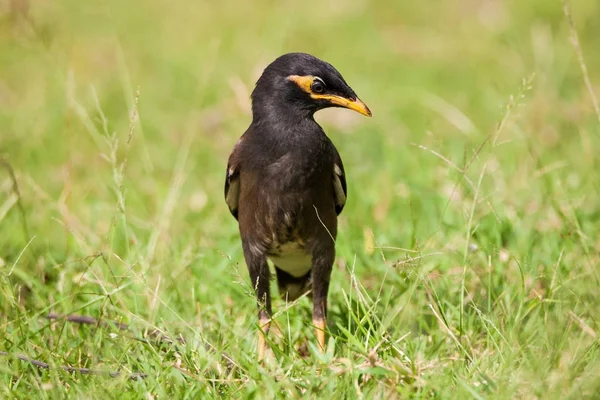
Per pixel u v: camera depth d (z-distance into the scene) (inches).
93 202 543.5
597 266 387.2
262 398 315.6
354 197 520.1
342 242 452.8
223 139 641.0
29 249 452.1
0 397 324.2
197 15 933.2
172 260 436.5
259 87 390.6
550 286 367.6
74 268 434.0
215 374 339.6
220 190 564.7
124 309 385.7
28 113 671.8
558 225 436.8
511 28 824.9
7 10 564.4
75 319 378.9
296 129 382.6
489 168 515.5
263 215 388.2
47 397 321.4
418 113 684.1
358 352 343.0
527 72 712.4
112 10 943.7
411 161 572.7
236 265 375.9
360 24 892.0
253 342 376.2
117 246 460.4
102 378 331.0
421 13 930.1
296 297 421.4
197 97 714.2
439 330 365.7
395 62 814.5
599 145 556.1
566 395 301.7
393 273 405.1
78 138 631.2
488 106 667.4
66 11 906.1
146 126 679.1
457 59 810.2
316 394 315.0
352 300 404.8
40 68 762.8
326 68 386.9
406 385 315.0
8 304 387.5
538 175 471.8
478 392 314.3
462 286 358.6
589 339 337.1
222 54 808.3
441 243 437.7
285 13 871.1
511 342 336.8
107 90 738.2
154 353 343.3
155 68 802.2
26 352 350.0
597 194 464.4
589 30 806.5
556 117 614.5
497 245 406.3
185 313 399.9
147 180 575.5
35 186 488.4
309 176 382.0
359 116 677.3
